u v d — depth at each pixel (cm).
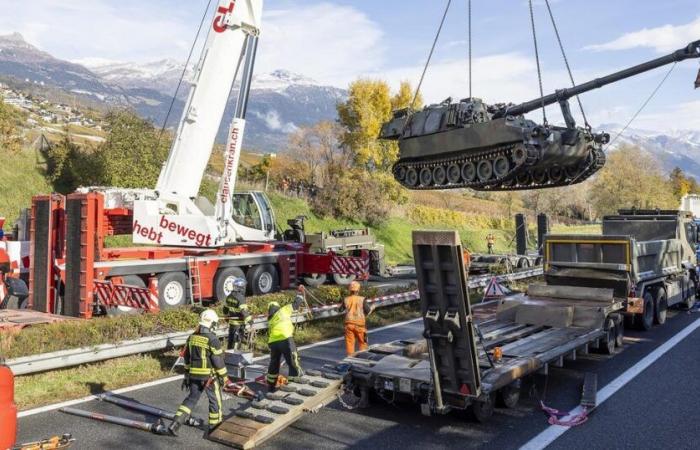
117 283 1474
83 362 1009
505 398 871
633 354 1220
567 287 1333
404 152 1474
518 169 1216
